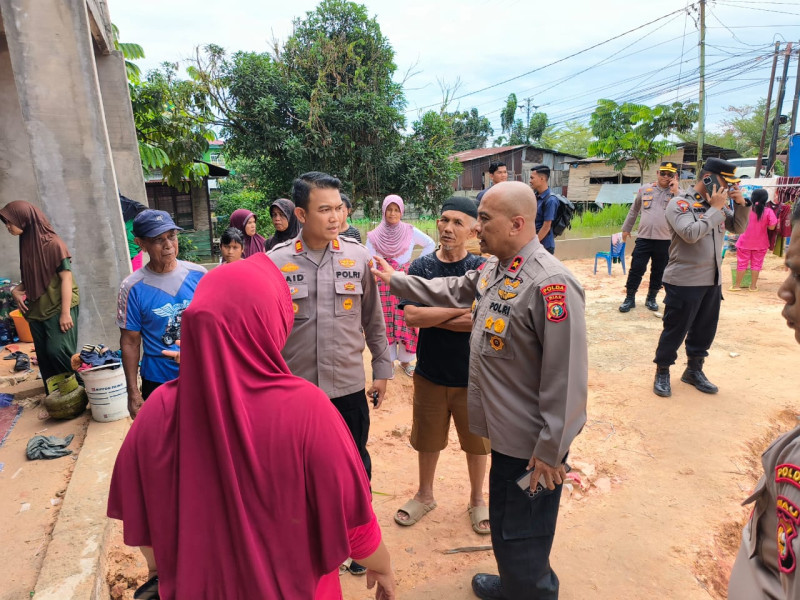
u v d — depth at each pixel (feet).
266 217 50.88
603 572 8.90
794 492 3.13
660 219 22.79
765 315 23.75
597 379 17.03
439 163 48.29
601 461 12.32
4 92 21.98
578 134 142.10
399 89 46.88
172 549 3.79
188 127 31.86
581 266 37.52
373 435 13.92
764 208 27.86
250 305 3.77
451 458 12.96
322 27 45.70
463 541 9.78
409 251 16.66
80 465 10.93
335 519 3.92
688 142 82.79
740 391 15.75
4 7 14.21
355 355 8.99
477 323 7.32
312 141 42.68
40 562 8.36
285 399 3.84
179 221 50.55
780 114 72.59
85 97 15.17
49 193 15.28
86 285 15.90
